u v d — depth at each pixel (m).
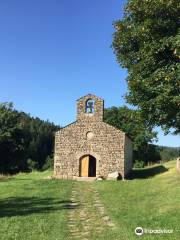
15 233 16.08
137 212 20.20
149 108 20.73
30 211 21.72
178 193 24.69
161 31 19.70
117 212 20.73
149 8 19.66
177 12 19.23
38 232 16.23
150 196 25.64
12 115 70.94
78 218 19.58
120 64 23.84
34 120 100.94
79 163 45.03
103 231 16.34
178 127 22.94
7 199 27.17
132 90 21.84
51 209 22.41
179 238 14.12
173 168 48.81
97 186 35.12
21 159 71.69
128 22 22.58
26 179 43.47
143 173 49.88
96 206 23.52
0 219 19.33
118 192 29.69
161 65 19.80
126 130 71.44
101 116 45.31
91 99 45.72
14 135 70.50
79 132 45.41
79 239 15.02
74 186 35.22
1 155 69.56
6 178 45.12
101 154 44.69
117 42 23.44
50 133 100.00
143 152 74.00
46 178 44.88
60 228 17.03
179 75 18.39
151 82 19.56
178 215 18.02
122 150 44.41
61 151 45.44
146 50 19.84
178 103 18.58
